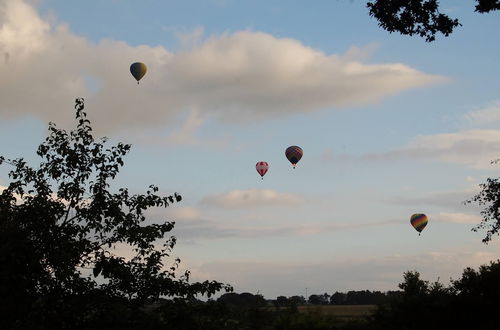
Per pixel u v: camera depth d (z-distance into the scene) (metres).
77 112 13.91
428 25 22.23
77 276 12.77
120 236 13.62
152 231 13.59
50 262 12.58
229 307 13.21
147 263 13.34
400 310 51.03
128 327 12.16
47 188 13.62
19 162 13.76
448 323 47.56
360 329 54.09
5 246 11.94
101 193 13.50
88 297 12.65
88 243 13.20
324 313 62.56
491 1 21.58
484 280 48.25
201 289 13.37
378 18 22.59
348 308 134.88
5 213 12.91
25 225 12.91
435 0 21.97
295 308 63.66
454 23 21.89
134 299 13.18
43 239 12.90
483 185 37.69
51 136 13.85
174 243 13.88
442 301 48.94
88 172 13.75
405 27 22.38
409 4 22.19
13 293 11.83
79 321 12.26
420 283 54.09
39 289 12.56
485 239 37.38
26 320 11.76
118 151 13.91
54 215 13.16
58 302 12.46
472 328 46.47
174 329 12.44
